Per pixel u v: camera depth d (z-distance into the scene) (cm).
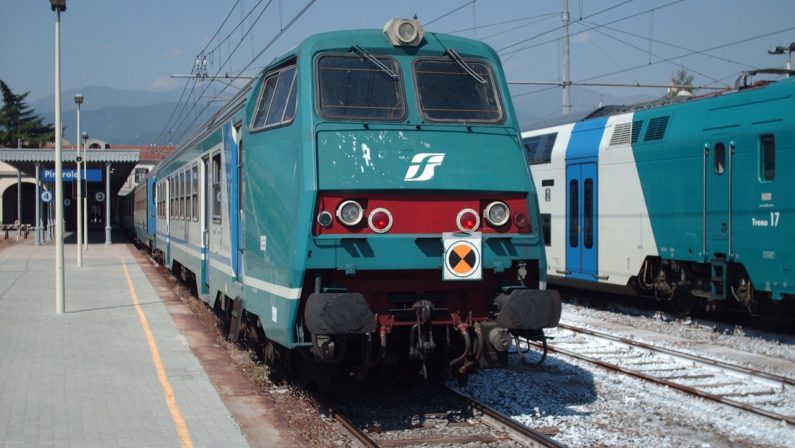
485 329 712
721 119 1289
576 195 1680
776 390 898
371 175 684
